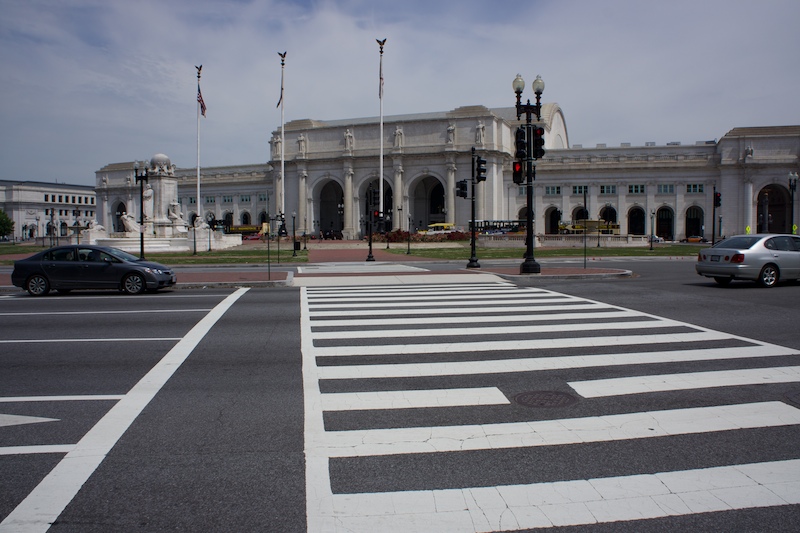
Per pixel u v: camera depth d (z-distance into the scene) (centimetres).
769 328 1227
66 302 1817
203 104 7975
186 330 1280
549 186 10788
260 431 654
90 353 1052
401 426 667
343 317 1434
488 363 945
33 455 589
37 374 905
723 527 452
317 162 11431
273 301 1788
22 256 5581
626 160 10469
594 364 930
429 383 838
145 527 455
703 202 10150
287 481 531
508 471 549
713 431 638
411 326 1285
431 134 10706
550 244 7275
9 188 16350
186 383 851
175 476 541
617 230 8956
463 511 478
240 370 924
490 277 2561
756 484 518
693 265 3581
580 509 480
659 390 786
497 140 10650
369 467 560
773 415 684
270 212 12825
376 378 868
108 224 14300
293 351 1056
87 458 581
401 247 7212
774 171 9781
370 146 11050
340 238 10844
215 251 6272
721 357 965
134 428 666
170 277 2161
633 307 1545
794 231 7394
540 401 750
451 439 627
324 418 696
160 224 6950
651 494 503
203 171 14075
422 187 11919
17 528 452
